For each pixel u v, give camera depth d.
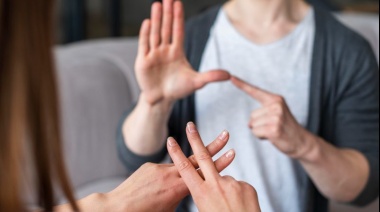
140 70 1.31
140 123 1.37
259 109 1.32
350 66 1.42
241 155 1.41
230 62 1.45
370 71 1.43
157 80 1.32
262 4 1.45
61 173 0.71
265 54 1.44
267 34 1.46
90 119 2.20
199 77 1.30
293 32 1.45
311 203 1.43
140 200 0.99
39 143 0.68
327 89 1.43
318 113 1.42
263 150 1.41
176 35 1.30
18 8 0.64
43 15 0.66
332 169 1.34
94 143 2.21
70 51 2.33
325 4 2.28
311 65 1.43
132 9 4.57
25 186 0.70
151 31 1.30
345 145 1.44
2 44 0.65
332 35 1.44
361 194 1.39
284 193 1.41
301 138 1.31
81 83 2.20
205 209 0.94
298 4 1.48
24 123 0.66
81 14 3.70
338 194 1.38
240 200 0.93
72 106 2.16
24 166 0.68
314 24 1.45
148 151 1.40
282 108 1.30
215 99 1.43
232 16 1.50
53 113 0.68
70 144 2.15
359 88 1.42
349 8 2.88
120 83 2.29
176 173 1.01
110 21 3.82
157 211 0.99
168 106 1.35
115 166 2.25
